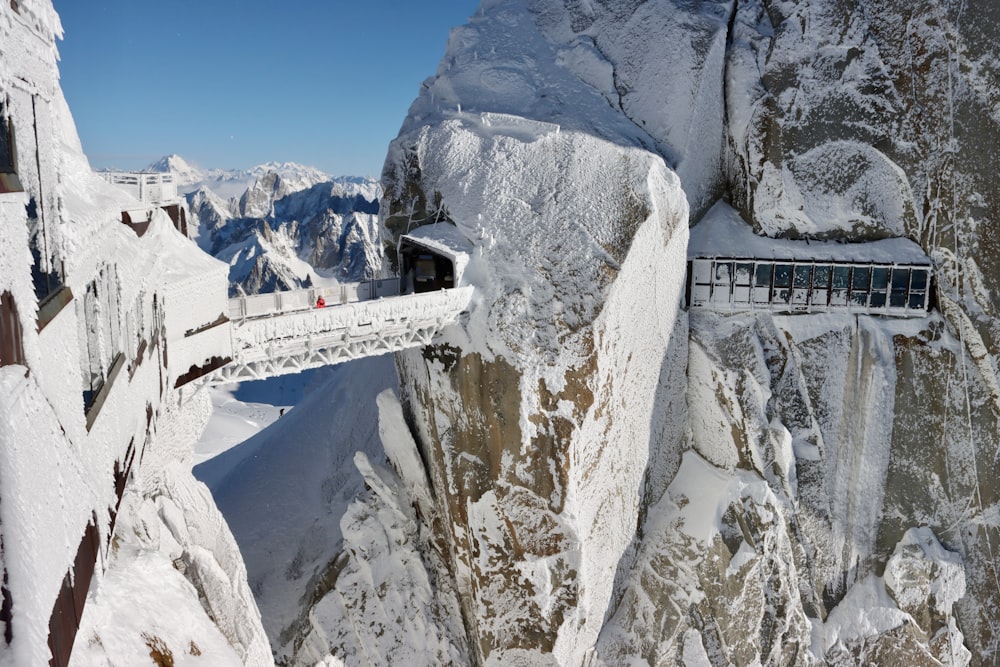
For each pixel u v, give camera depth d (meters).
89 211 11.09
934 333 40.56
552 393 32.84
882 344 40.47
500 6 50.03
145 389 15.40
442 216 37.72
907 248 41.41
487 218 34.84
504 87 43.78
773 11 43.44
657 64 43.72
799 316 40.62
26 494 5.92
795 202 41.47
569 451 32.78
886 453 40.78
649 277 35.88
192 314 21.09
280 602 40.94
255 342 24.95
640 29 44.88
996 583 41.00
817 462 40.25
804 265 40.34
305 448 49.47
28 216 7.79
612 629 39.16
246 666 22.31
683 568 38.88
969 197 39.84
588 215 34.72
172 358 19.58
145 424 15.50
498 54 45.59
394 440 38.66
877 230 41.97
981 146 39.50
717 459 40.66
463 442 34.59
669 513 40.25
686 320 40.28
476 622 35.03
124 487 12.34
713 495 39.38
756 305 40.62
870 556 41.06
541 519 33.31
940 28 39.62
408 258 36.84
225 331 23.52
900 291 40.88
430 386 35.50
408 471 38.56
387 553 38.00
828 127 41.41
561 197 35.31
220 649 13.42
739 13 44.00
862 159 41.56
